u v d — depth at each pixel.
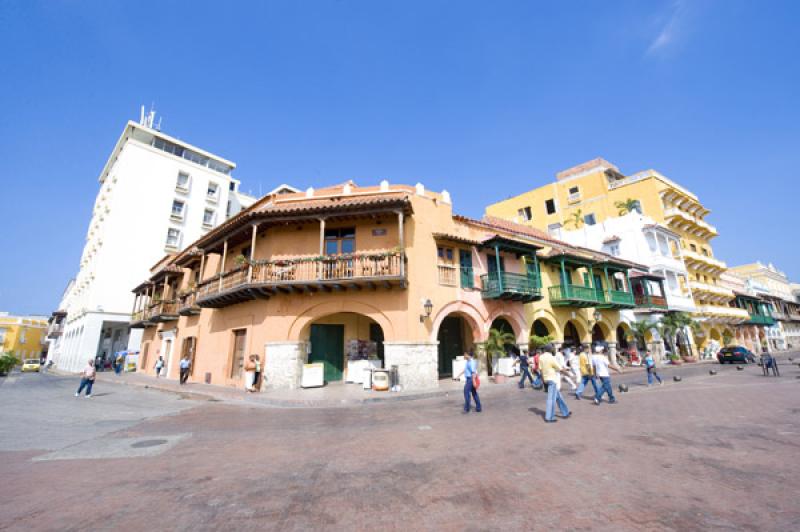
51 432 8.70
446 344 21.09
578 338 25.50
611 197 39.34
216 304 18.73
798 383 13.54
